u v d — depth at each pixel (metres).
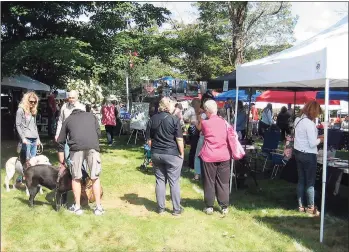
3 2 10.81
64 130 5.38
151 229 5.06
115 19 12.41
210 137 5.75
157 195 5.71
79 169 5.37
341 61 4.62
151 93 19.73
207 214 5.82
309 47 5.52
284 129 14.07
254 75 6.34
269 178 8.54
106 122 13.24
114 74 13.88
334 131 10.59
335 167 5.71
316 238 4.96
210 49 16.38
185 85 21.55
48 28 12.62
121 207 6.08
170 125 5.47
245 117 11.21
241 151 5.82
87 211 5.68
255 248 4.62
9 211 5.44
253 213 5.96
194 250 4.48
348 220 5.68
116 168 9.17
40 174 5.61
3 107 15.44
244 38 25.45
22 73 13.15
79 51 10.50
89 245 4.55
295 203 6.57
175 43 15.45
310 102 5.83
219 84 10.58
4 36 12.38
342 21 6.34
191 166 8.89
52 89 16.61
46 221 5.16
